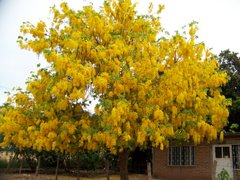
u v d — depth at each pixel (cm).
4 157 2691
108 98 1098
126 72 1108
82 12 1200
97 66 1147
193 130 1212
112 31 1220
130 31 1248
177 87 1152
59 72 1073
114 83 1095
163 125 1114
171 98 1139
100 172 2631
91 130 1068
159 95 1140
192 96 1187
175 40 1185
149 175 1315
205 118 1245
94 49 1116
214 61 1275
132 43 1227
